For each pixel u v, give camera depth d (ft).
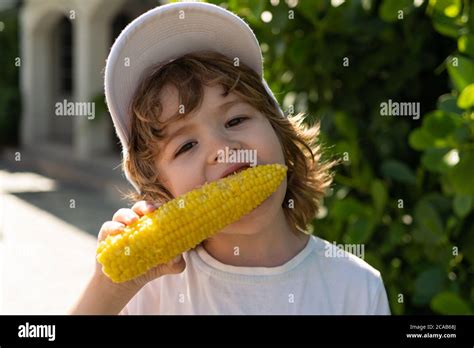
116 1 39.86
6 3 54.13
